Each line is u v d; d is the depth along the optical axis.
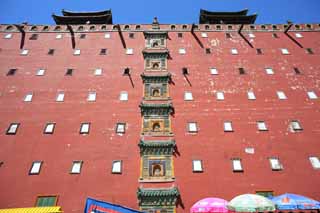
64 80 28.84
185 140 24.47
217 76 29.67
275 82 29.19
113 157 23.33
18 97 27.19
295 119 26.14
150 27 35.31
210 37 34.16
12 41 32.53
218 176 22.38
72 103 26.95
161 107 26.39
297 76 29.89
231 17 39.22
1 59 30.39
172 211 20.72
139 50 32.16
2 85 28.03
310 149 24.03
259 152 23.80
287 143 24.38
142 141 23.92
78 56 31.27
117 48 32.38
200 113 26.41
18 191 21.20
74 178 22.05
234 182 22.06
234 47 32.94
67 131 24.89
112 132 24.94
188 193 21.53
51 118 25.75
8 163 22.62
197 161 23.20
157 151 23.67
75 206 20.70
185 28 35.28
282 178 22.30
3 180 21.66
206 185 21.89
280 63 31.19
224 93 28.11
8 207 20.41
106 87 28.38
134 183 21.97
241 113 26.50
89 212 16.25
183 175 22.41
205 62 31.05
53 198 21.00
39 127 25.08
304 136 24.92
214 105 27.08
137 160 23.23
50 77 29.05
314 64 31.23
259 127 25.48
